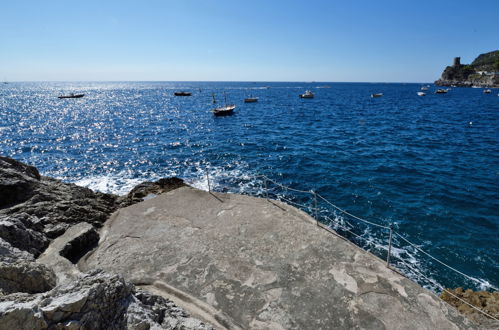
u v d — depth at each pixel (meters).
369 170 19.80
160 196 8.57
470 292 7.01
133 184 18.69
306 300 4.58
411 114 52.12
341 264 5.33
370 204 14.48
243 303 4.57
